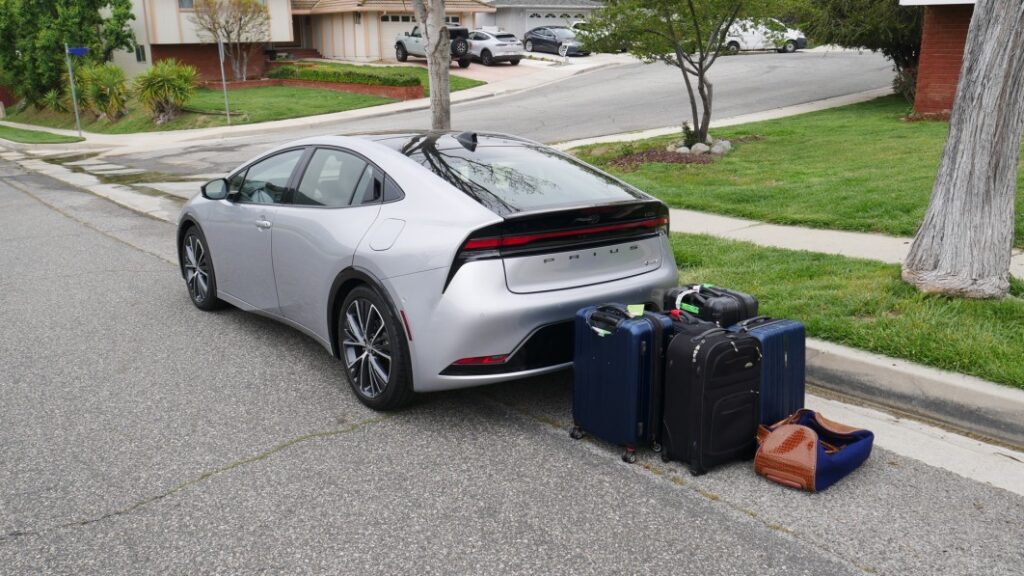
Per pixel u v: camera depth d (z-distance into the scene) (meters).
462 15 43.41
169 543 3.25
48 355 5.56
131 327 6.20
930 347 4.62
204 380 5.06
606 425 3.95
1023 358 4.45
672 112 21.59
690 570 3.04
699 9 13.29
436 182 4.36
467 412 4.55
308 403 4.69
